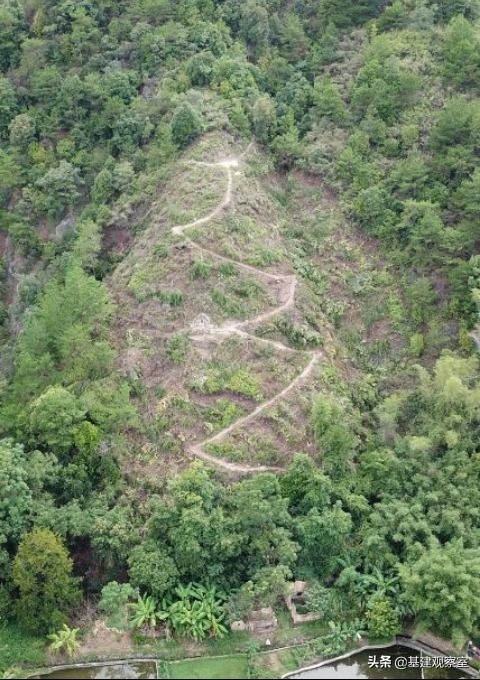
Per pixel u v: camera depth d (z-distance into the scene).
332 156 65.75
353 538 47.00
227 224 59.78
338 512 45.69
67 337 53.53
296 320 55.53
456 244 55.25
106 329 56.31
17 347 58.78
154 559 44.00
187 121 66.25
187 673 41.41
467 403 48.34
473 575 42.41
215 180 63.03
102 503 47.44
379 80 66.12
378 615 43.25
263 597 43.31
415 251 58.47
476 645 44.06
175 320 55.22
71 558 45.62
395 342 56.66
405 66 68.19
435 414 50.22
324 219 63.00
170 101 69.56
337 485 47.94
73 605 44.78
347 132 67.00
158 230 61.00
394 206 60.72
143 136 69.56
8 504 45.09
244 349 53.47
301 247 61.94
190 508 44.47
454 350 54.06
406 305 57.59
